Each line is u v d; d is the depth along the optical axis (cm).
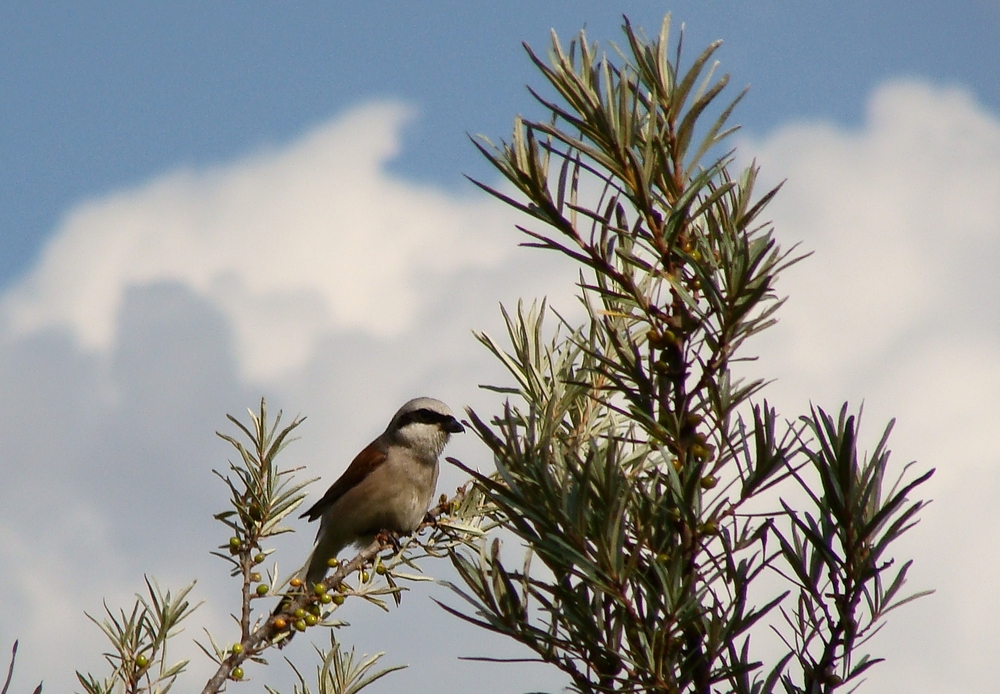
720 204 459
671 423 435
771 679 418
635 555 400
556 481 414
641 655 408
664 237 431
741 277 420
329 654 635
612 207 425
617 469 414
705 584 407
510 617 428
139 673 565
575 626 419
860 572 406
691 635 421
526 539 409
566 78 429
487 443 428
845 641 408
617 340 448
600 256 431
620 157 431
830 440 411
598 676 417
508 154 430
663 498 433
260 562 655
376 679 638
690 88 429
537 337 558
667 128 434
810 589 419
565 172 422
